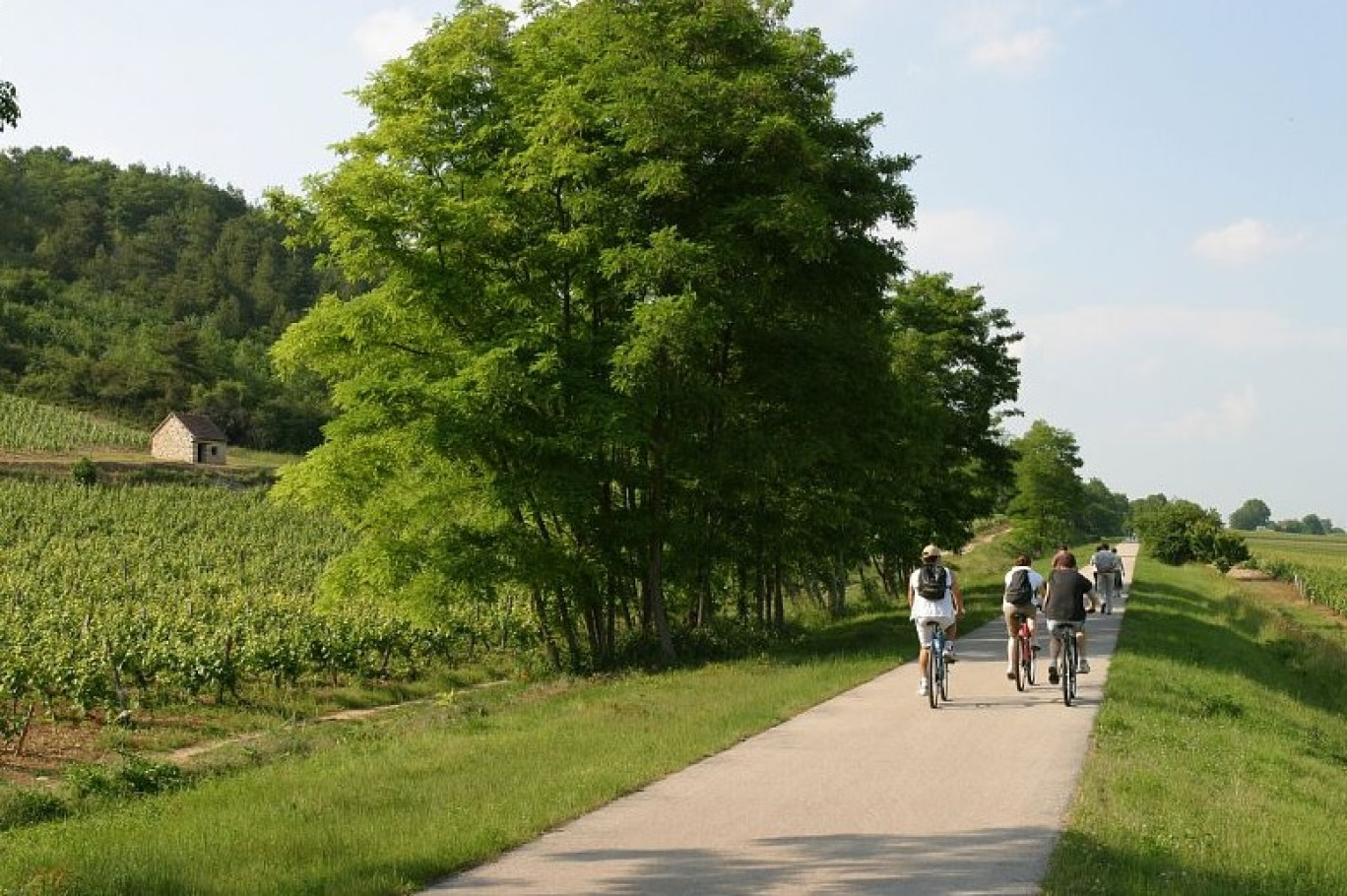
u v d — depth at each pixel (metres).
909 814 9.30
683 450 25.78
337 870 7.55
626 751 12.04
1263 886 7.79
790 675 19.06
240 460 122.81
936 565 15.88
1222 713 17.50
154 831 9.23
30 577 42.28
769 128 22.80
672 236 22.11
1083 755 11.87
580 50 24.20
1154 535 89.25
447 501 25.02
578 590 25.27
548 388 22.86
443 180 25.02
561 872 7.71
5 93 11.66
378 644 30.44
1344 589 61.34
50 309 178.88
